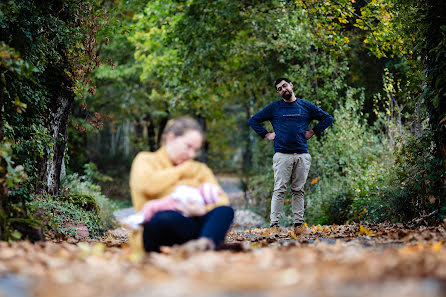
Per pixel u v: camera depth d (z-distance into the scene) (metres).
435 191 6.82
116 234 10.78
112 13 9.06
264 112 7.87
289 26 13.21
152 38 17.27
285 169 7.61
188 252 3.21
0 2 6.18
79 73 8.37
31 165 7.77
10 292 2.29
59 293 2.22
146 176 3.54
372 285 2.25
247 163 28.12
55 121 8.59
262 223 15.70
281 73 15.63
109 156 30.69
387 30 9.60
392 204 8.35
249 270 2.69
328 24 11.41
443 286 2.20
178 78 16.34
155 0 15.02
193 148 3.64
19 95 7.20
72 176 12.54
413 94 8.80
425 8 7.08
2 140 5.02
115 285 2.40
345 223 10.42
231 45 15.25
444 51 6.35
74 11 8.31
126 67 23.39
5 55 4.52
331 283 2.32
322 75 13.82
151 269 2.83
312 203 12.60
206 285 2.34
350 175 11.57
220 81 16.38
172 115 27.19
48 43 7.57
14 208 4.75
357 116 12.68
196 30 14.32
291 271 2.60
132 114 26.69
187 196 3.54
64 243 5.11
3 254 3.49
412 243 4.33
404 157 8.11
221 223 3.49
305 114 7.75
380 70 13.73
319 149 13.09
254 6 14.44
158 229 3.48
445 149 6.66
